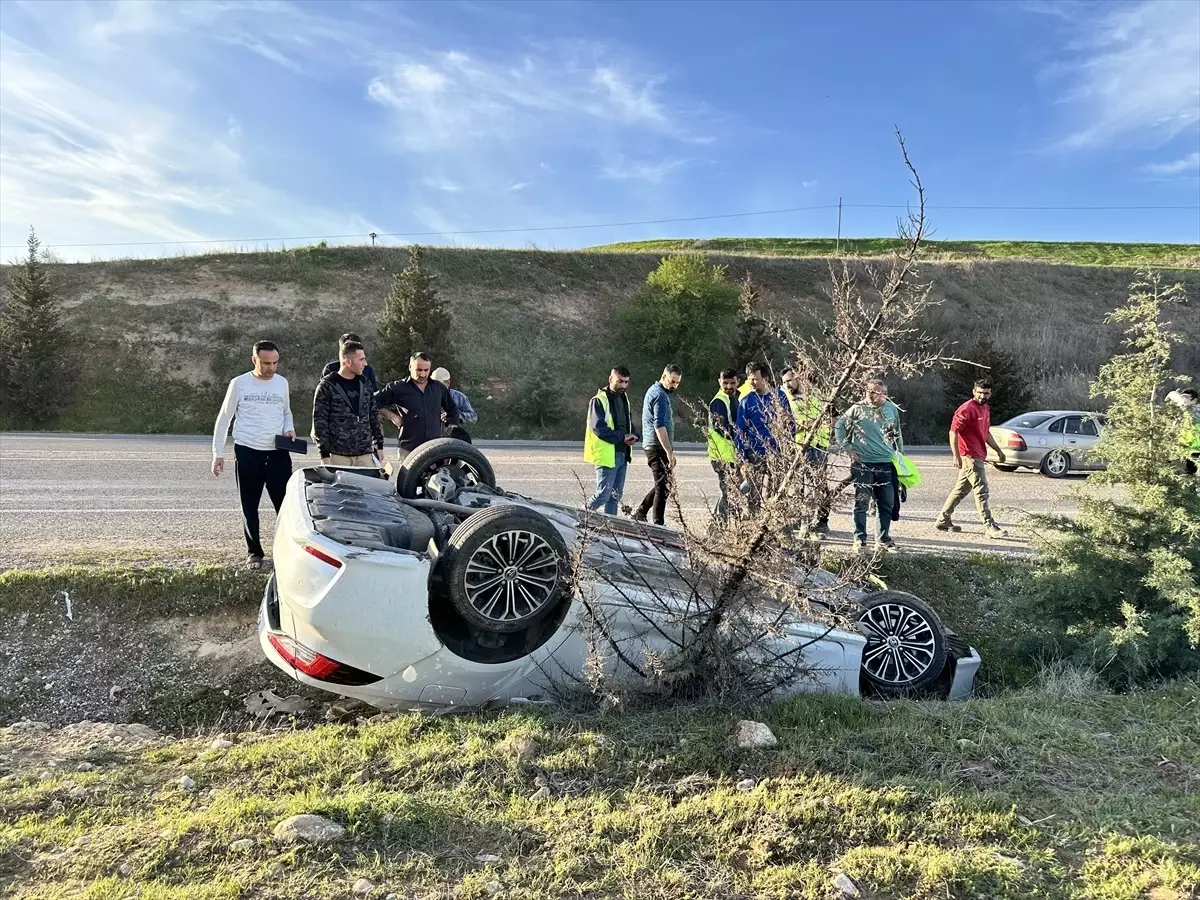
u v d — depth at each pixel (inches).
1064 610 222.7
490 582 155.4
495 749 136.9
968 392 1085.1
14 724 183.0
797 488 141.1
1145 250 2503.7
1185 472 213.6
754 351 1114.7
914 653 199.3
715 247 2362.2
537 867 103.7
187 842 106.7
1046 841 111.8
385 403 283.9
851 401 140.6
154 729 192.4
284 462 244.7
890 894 99.3
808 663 175.9
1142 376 217.6
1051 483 556.4
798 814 115.3
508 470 543.5
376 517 173.5
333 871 101.2
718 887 100.3
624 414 311.4
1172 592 191.8
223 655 214.8
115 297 1128.2
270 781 128.4
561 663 167.5
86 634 212.1
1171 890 100.1
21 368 902.4
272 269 1298.0
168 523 318.7
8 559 242.4
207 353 1041.5
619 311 1312.7
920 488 514.6
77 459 540.4
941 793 123.0
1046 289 1605.6
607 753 135.3
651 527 210.2
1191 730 154.4
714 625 155.8
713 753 135.5
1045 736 149.6
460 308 1285.7
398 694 159.8
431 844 108.7
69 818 115.6
